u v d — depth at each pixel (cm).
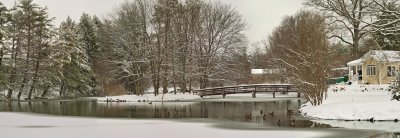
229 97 5531
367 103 2617
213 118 2783
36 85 5691
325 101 3138
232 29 6197
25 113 3198
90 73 6881
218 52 6134
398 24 2456
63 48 5775
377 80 4838
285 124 2389
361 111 2517
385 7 2336
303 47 3017
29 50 5438
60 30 5831
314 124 2364
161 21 5231
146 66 5369
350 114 2528
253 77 8119
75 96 6619
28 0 5400
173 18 5406
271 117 2775
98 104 4469
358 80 5184
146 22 5259
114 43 5528
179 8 5559
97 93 6994
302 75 3031
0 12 5047
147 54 5281
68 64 6078
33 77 5581
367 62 4925
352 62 5100
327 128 2192
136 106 4072
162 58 5234
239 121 2578
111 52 5647
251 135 2000
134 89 5991
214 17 6125
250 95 6012
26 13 5366
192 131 2134
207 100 4947
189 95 5378
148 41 5281
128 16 5341
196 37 5969
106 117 2895
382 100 2772
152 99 5091
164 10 5212
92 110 3578
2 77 4894
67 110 3594
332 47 3750
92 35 7494
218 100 4909
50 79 5756
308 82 2988
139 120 2658
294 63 3216
